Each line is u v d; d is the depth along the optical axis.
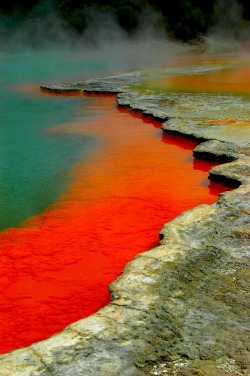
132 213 5.27
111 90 12.61
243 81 12.96
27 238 4.78
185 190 5.89
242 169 5.93
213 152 6.68
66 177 6.51
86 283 3.96
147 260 3.76
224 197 4.96
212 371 2.64
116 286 3.42
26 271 4.17
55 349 2.82
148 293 3.33
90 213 5.31
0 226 5.09
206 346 2.82
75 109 10.98
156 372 2.65
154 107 10.00
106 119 9.84
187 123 8.39
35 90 13.77
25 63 20.30
